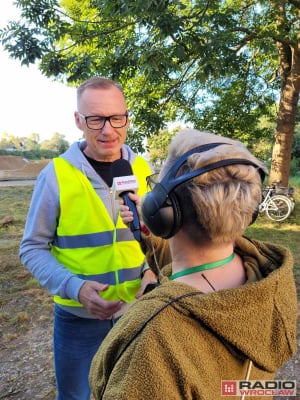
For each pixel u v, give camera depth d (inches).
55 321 68.3
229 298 25.7
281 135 322.0
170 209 28.9
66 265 62.7
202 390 25.0
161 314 26.5
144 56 204.8
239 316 25.8
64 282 57.8
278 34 271.1
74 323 65.2
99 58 263.9
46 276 59.4
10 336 133.1
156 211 29.5
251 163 29.6
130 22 237.8
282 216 318.7
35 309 156.3
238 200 27.8
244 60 257.3
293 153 939.3
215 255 30.0
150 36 214.2
